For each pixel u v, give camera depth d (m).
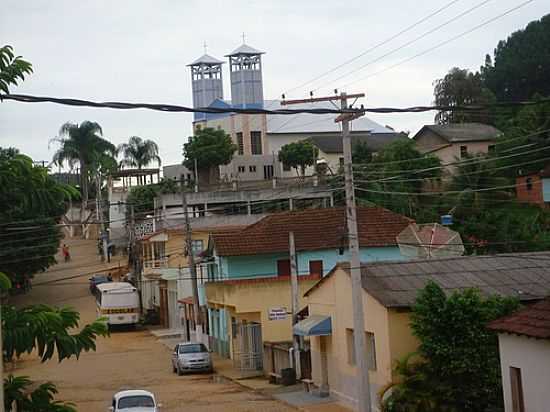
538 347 19.19
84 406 34.28
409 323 25.52
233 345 45.66
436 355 23.97
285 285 41.53
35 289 81.44
